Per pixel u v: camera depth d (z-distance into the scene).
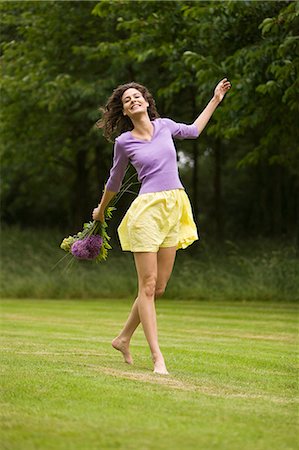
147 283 7.41
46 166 30.14
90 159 35.38
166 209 7.35
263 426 5.19
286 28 15.16
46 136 27.34
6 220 39.19
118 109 7.68
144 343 10.06
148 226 7.32
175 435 4.90
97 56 21.86
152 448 4.61
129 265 23.05
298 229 29.27
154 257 7.39
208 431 5.02
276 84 15.20
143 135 7.48
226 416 5.44
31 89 24.03
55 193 37.44
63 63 24.12
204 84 16.97
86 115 25.14
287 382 7.02
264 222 30.22
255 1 16.03
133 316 7.83
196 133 7.84
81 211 29.83
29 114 26.17
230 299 19.84
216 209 26.94
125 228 7.52
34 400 5.85
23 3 23.33
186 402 5.87
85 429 5.01
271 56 15.90
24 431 4.95
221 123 17.70
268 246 23.19
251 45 16.34
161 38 18.95
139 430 5.00
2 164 29.03
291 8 14.02
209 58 16.70
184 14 16.70
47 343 9.80
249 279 20.08
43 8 23.11
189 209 7.54
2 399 5.89
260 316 15.06
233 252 21.83
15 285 22.62
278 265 20.11
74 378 6.74
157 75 24.00
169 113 26.05
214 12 16.52
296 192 29.89
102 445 4.66
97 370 7.29
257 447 4.69
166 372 7.28
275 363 8.23
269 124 18.77
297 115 17.58
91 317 14.89
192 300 20.17
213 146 29.45
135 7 18.59
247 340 10.76
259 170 30.39
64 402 5.78
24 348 9.14
